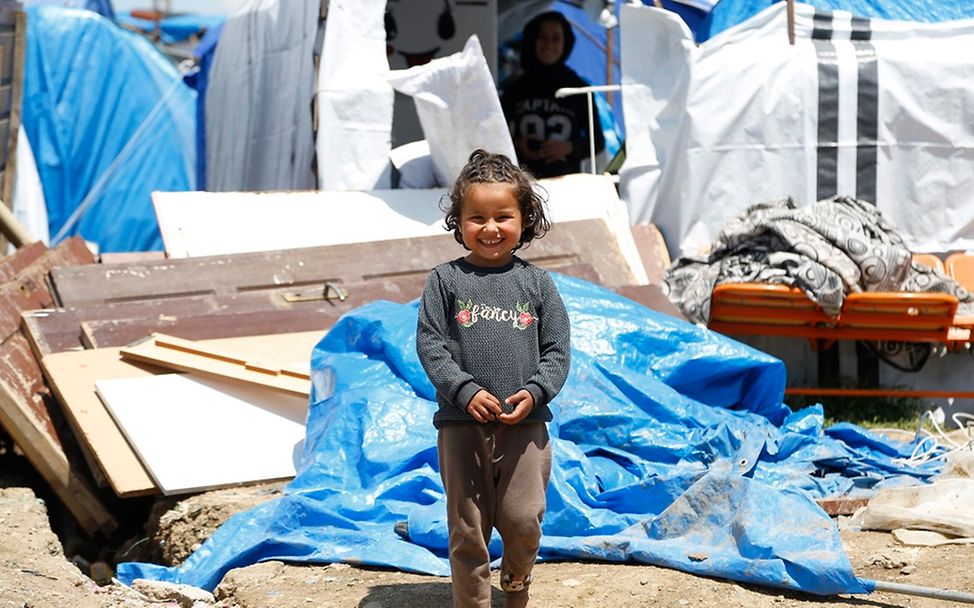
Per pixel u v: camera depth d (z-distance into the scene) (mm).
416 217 8656
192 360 6469
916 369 8289
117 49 16188
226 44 12672
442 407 3721
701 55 8914
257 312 7219
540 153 11227
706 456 5617
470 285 3697
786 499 4441
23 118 15461
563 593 4137
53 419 6414
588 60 15125
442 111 8531
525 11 13578
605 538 4559
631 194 9148
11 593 4266
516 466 3680
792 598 4102
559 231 8320
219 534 4949
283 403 6355
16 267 7773
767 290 7527
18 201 14875
